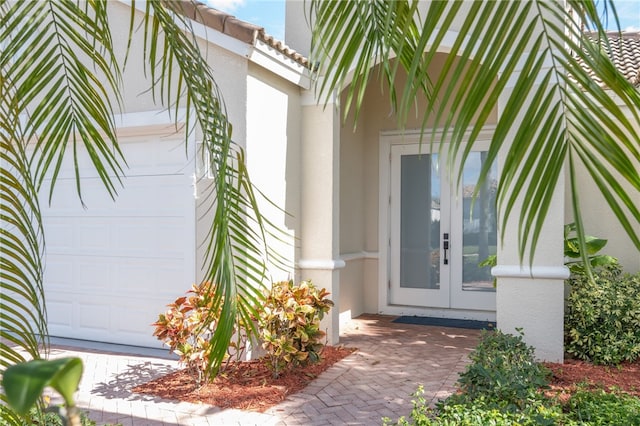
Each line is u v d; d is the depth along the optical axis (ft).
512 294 20.52
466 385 14.51
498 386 13.53
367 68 7.18
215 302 9.29
